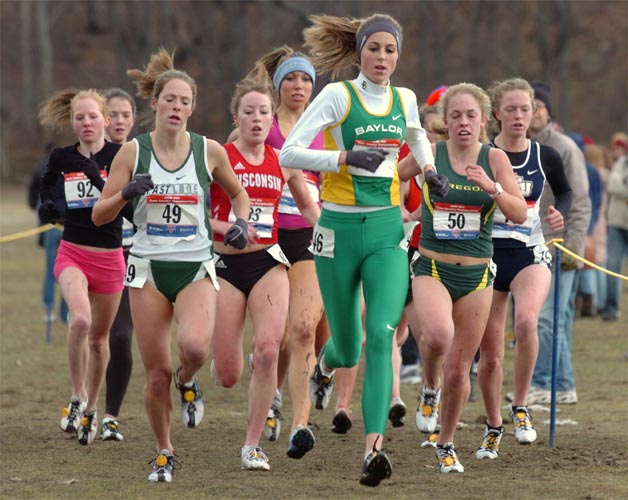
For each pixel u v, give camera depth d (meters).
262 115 22.72
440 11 178.38
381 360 19.28
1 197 156.62
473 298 20.92
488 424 23.02
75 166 25.08
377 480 18.55
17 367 36.59
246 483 20.39
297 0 164.00
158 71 26.06
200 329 19.88
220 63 161.12
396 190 20.56
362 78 20.27
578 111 192.62
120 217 25.19
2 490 19.86
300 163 19.67
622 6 195.38
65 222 25.31
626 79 193.25
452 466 21.38
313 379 24.56
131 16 156.62
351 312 21.02
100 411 29.12
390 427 26.88
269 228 22.53
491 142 25.00
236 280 22.39
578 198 28.81
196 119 182.75
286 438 25.38
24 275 71.12
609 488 19.88
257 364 21.53
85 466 22.17
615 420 27.17
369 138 20.09
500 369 22.91
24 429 26.41
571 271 29.28
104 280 25.14
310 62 25.67
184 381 23.25
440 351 20.27
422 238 21.09
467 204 20.72
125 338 25.34
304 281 23.73
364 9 179.38
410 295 24.39
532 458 22.75
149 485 20.25
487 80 174.88
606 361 37.69
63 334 45.03
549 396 29.73
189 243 20.11
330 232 20.52
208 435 25.77
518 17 182.62
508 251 23.55
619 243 47.97
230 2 159.00
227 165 20.73
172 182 20.06
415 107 20.69
